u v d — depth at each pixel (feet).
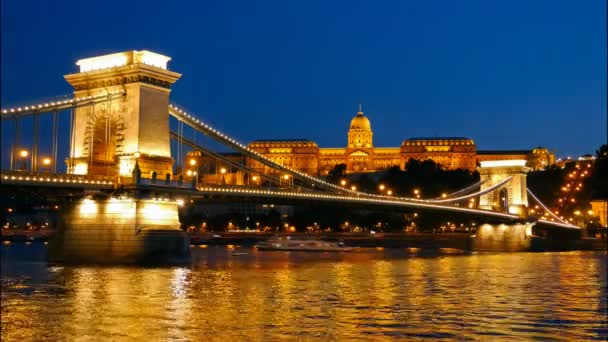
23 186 246.68
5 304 176.76
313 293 206.90
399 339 140.56
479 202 561.43
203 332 145.07
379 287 226.58
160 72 287.89
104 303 179.42
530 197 650.02
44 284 213.66
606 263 363.97
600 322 162.61
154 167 282.97
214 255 428.56
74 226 279.49
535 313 174.29
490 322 160.25
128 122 282.97
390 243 603.26
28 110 245.04
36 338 139.13
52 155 258.16
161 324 152.56
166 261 272.51
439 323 157.69
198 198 307.99
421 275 275.59
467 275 278.87
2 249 504.02
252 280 242.99
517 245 531.09
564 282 252.83
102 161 286.25
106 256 271.90
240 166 346.95
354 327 151.43
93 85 293.84
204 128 318.65
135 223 269.44
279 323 155.02
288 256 421.18
